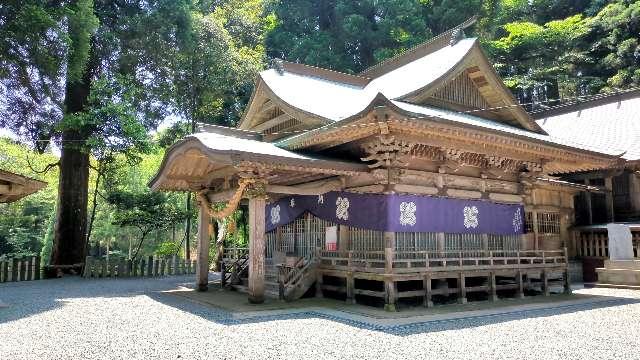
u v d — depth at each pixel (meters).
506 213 15.05
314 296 13.34
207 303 12.11
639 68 35.09
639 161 20.22
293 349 6.90
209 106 29.27
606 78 38.47
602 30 38.16
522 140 13.15
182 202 32.38
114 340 7.59
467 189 14.08
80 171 23.31
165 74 24.73
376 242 12.55
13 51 17.02
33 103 20.05
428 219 12.82
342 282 13.48
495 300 12.95
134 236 38.50
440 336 7.91
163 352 6.74
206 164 14.40
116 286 17.17
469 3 35.91
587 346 7.20
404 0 34.91
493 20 41.66
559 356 6.55
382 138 11.51
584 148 15.45
